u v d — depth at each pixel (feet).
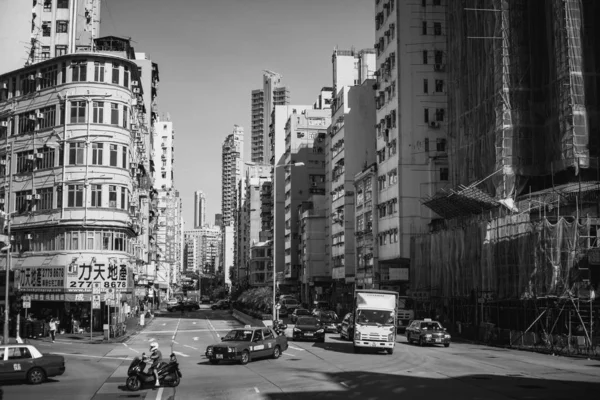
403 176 241.76
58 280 183.83
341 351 124.88
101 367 102.94
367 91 311.47
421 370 92.63
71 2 249.96
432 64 248.32
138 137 227.61
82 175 186.70
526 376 86.48
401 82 247.09
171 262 572.92
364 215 279.90
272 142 499.10
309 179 415.23
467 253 177.58
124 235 191.83
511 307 156.35
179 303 374.22
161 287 480.64
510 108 176.65
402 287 247.70
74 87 189.57
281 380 82.23
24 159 199.52
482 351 128.67
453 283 185.68
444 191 207.10
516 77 177.78
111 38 249.14
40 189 193.26
